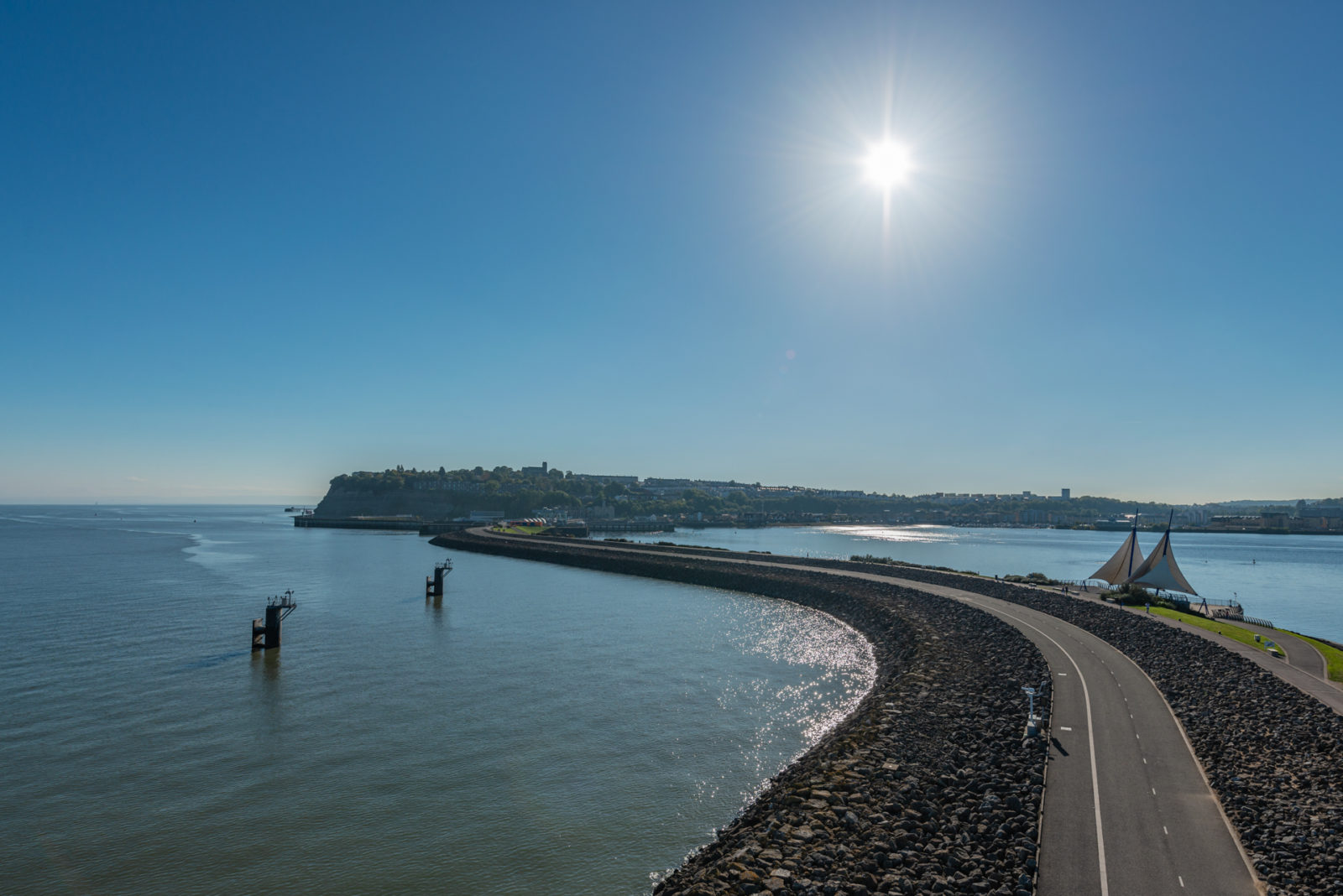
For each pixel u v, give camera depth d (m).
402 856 26.70
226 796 31.27
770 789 31.95
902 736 34.97
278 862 26.20
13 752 35.94
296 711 42.56
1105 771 29.61
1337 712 36.31
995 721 37.03
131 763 34.62
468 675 51.06
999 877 22.25
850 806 27.62
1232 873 21.83
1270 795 27.06
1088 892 20.94
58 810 29.92
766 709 44.31
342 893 24.41
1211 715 36.59
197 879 25.09
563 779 33.47
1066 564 184.25
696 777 33.88
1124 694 40.84
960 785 29.39
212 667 52.69
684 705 44.84
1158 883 21.27
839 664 56.81
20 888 24.50
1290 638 57.38
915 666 50.34
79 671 51.03
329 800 31.03
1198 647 51.81
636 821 29.48
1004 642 56.12
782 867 23.42
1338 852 22.67
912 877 22.88
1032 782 28.66
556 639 64.06
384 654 57.53
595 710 43.41
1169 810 26.05
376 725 40.25
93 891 24.36
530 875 25.59
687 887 22.83
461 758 35.72
